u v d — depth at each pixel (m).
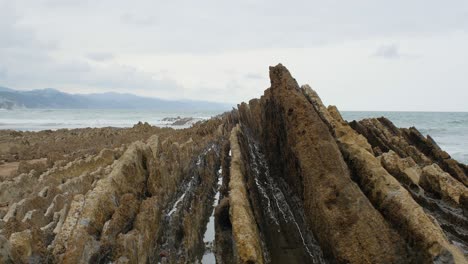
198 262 10.69
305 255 10.50
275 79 15.85
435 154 20.56
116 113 166.25
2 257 6.22
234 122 40.62
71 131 44.38
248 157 19.05
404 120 91.81
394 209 8.90
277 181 16.12
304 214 11.48
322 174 10.35
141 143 13.06
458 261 7.38
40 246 7.32
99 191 9.44
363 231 8.62
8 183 13.31
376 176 10.00
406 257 8.12
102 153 18.08
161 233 11.16
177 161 16.20
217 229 10.93
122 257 7.90
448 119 96.12
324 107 14.62
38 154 25.97
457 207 12.27
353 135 12.93
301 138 11.65
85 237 7.77
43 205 11.01
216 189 17.64
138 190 11.68
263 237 11.29
